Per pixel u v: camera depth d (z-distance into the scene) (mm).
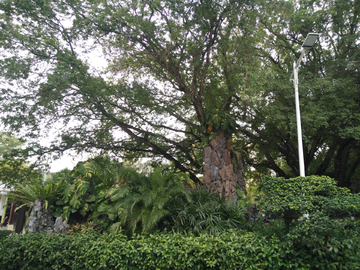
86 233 8078
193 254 5949
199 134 16172
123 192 8188
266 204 5797
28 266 7727
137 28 12070
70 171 11914
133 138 15484
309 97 12531
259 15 11953
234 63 12703
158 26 12445
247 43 12180
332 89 11586
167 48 12680
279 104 12758
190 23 12125
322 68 13766
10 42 11453
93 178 10828
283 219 6109
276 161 21125
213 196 9156
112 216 8664
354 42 12539
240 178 11789
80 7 12320
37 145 12539
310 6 13883
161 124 13828
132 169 9492
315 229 5043
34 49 11891
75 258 7078
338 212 5445
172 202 8500
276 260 5391
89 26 12422
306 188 5680
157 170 8664
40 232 9008
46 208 9320
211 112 11812
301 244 5297
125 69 13891
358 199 5242
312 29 13820
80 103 12344
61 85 11297
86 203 10000
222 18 12602
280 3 12195
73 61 11562
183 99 14211
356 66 12039
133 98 13094
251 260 5520
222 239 6285
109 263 6633
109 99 12695
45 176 15203
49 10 11711
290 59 15156
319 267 5117
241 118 14828
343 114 11492
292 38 14719
